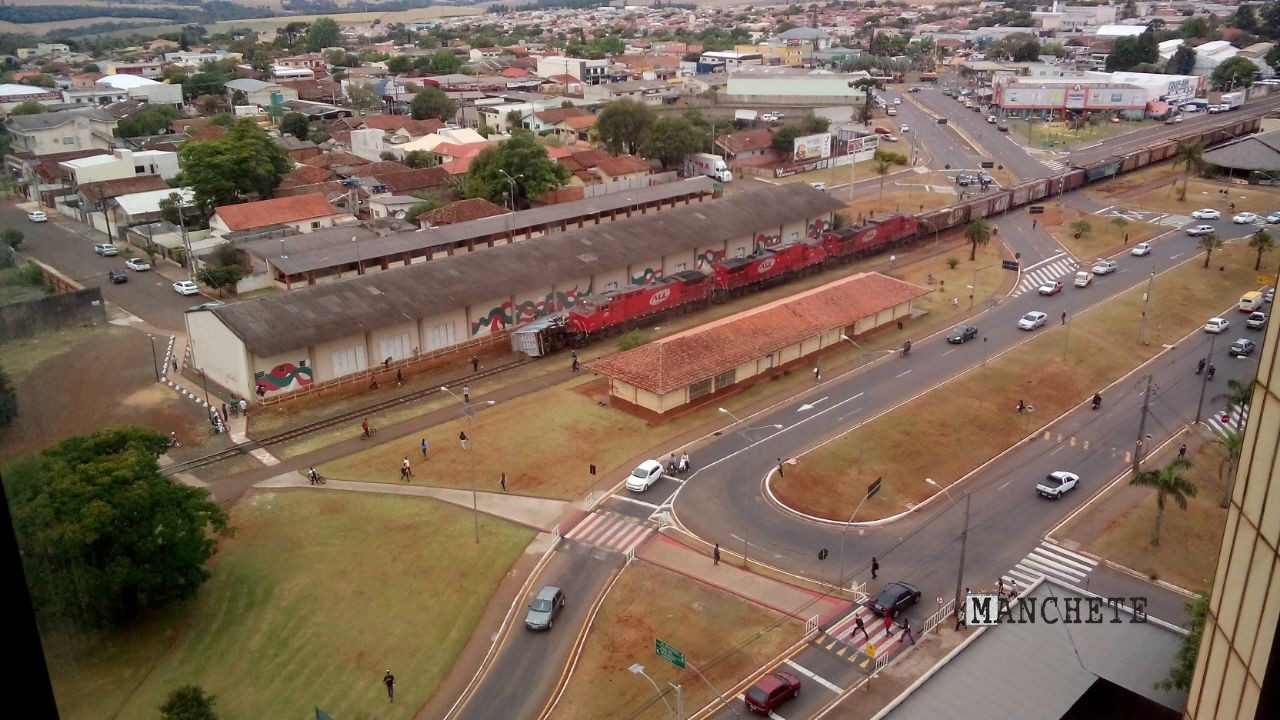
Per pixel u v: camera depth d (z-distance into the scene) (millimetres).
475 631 53969
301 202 136125
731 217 125750
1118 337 98625
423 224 132125
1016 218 145125
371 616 54938
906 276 119812
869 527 64500
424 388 87688
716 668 50469
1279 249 124688
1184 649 44219
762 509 66812
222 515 55500
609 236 114438
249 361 82125
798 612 55312
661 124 179000
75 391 77750
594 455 74500
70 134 173750
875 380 88750
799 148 182750
